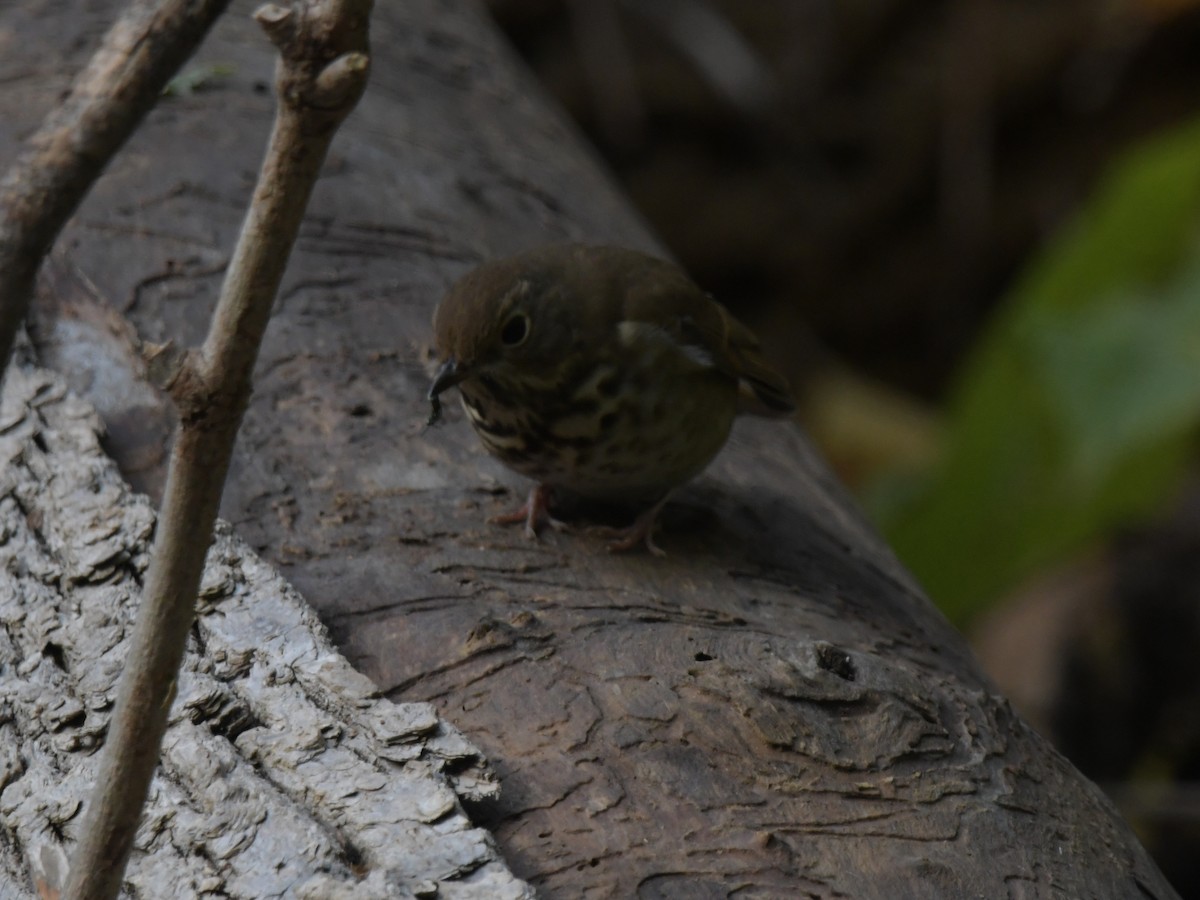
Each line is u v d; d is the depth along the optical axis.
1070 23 20.53
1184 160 13.96
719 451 8.12
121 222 7.93
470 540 6.59
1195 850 14.12
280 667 5.33
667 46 21.19
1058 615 15.78
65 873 4.80
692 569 6.86
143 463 6.59
